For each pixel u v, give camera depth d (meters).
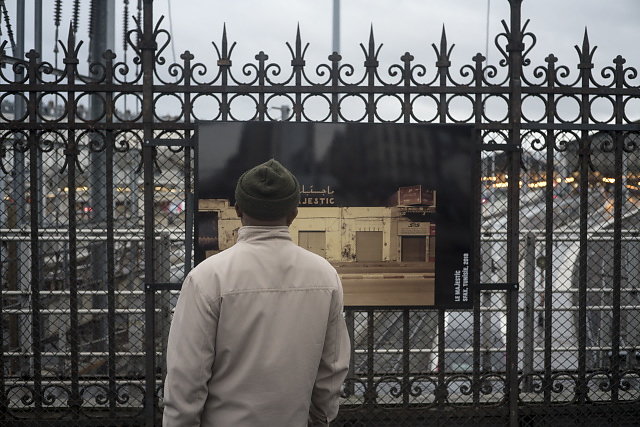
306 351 2.00
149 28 3.94
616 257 4.23
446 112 4.04
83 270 5.98
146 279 4.02
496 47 4.05
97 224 5.68
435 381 4.24
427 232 4.01
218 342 1.96
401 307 4.04
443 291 4.04
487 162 4.34
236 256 2.02
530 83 4.05
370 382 4.21
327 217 3.95
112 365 4.13
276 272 2.02
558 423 4.31
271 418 1.95
